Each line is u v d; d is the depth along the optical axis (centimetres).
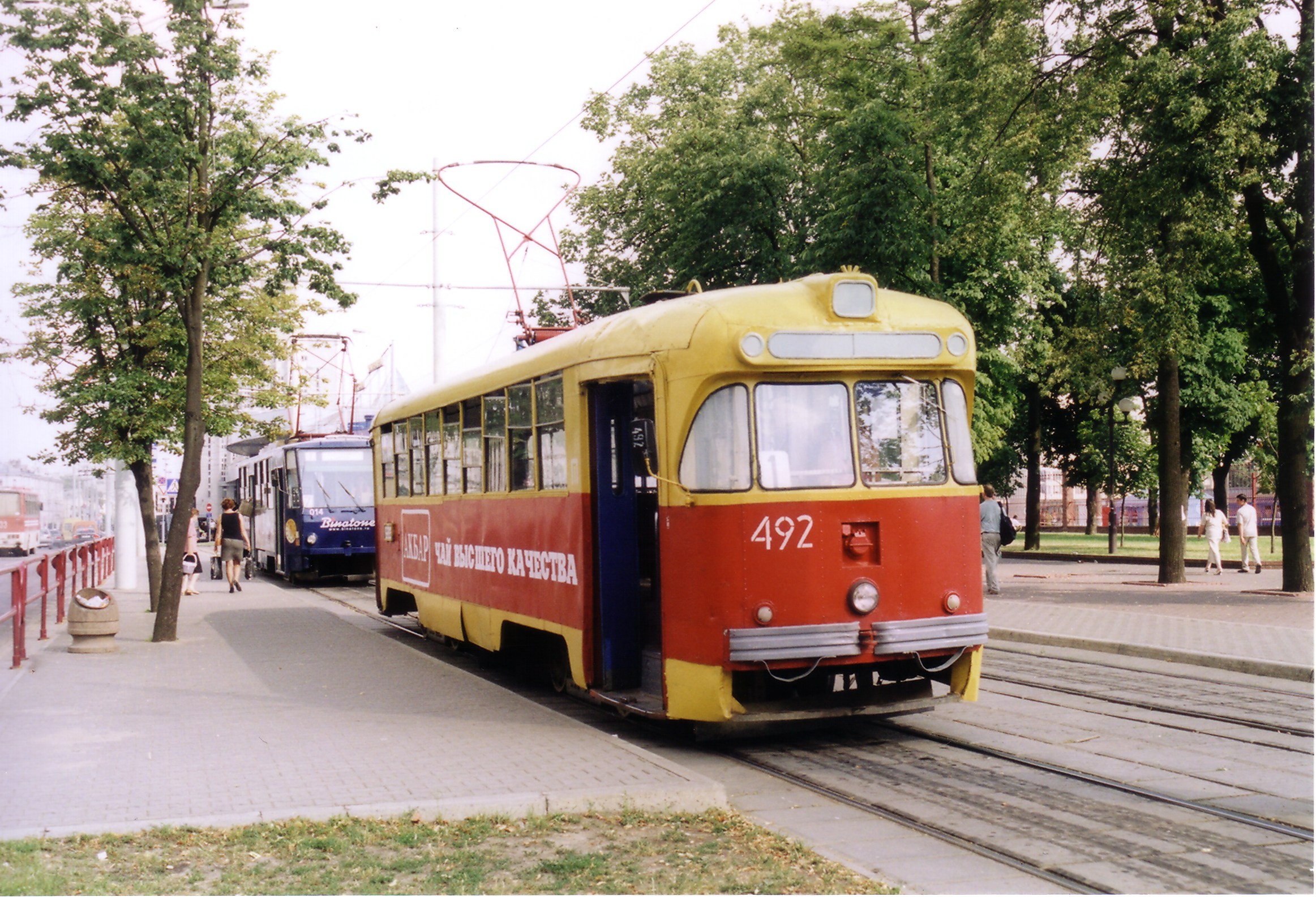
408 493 1585
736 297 847
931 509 860
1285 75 1803
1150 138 1855
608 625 966
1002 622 1639
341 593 2541
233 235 1872
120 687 1155
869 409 859
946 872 588
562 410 1011
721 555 820
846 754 866
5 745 864
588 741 854
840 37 2388
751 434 828
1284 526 2066
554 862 584
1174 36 1895
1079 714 1002
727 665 813
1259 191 1997
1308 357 1864
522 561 1117
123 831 632
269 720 967
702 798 698
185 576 2428
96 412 1936
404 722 948
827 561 829
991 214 2150
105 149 1497
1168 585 2319
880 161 2298
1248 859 599
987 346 3050
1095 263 2153
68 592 2123
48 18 1429
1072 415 4659
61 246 1844
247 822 649
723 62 3200
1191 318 2030
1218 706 1029
